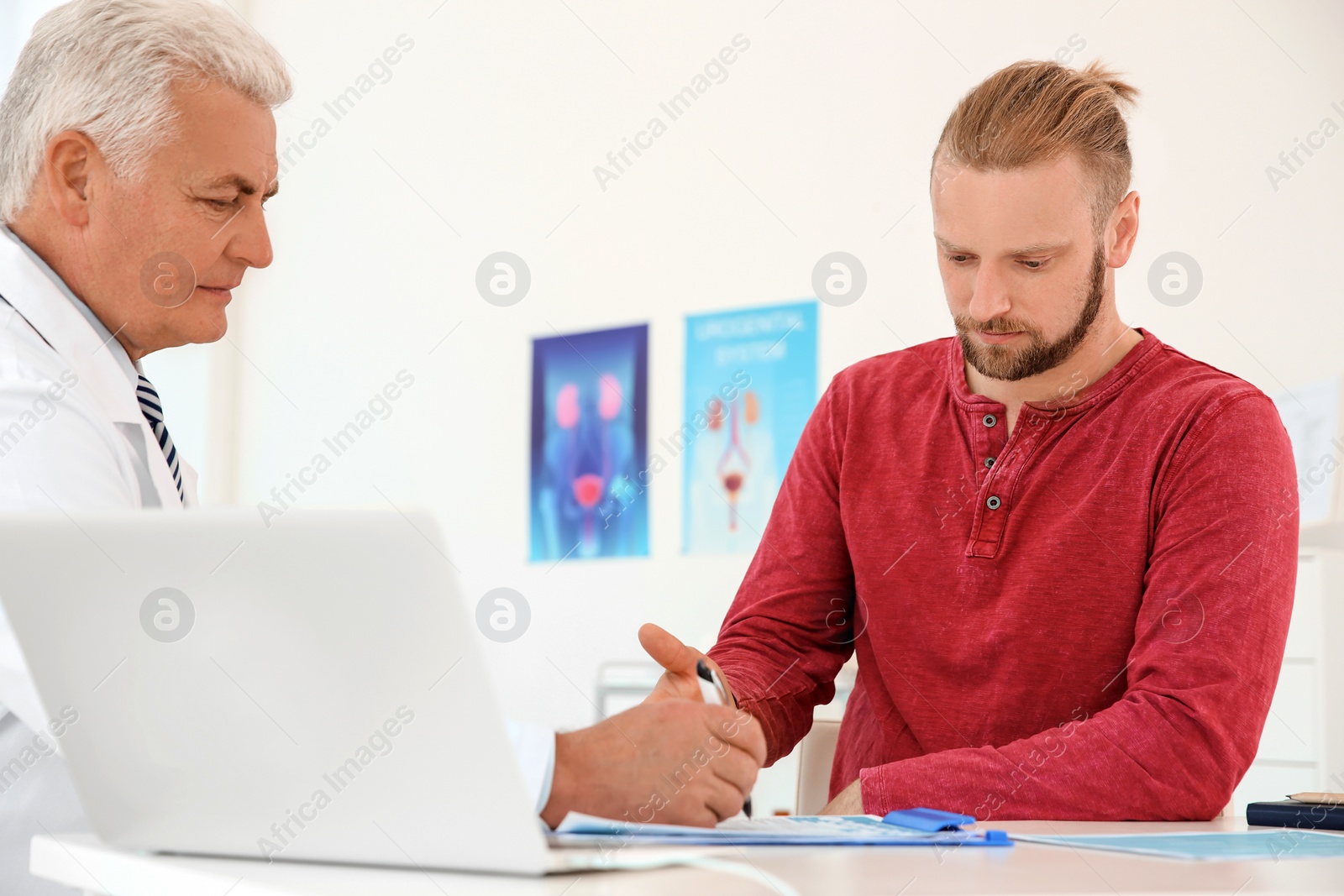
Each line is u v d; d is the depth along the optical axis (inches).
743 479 143.9
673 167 153.2
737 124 148.9
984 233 45.2
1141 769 36.2
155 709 22.1
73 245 44.6
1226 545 41.6
